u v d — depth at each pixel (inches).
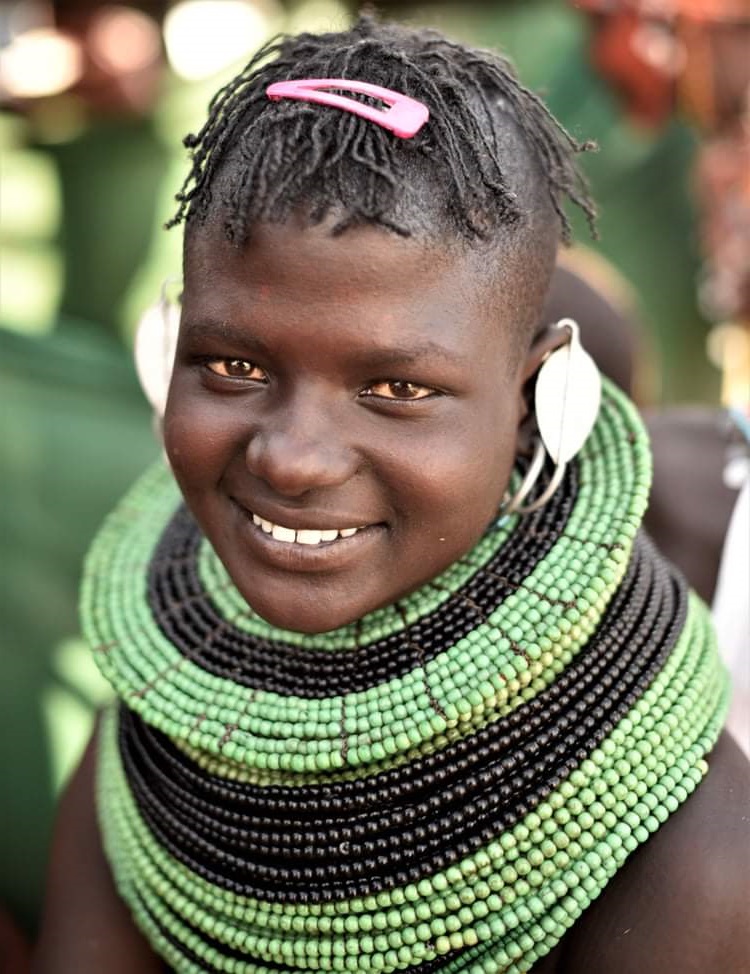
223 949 40.7
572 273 55.9
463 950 37.5
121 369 78.7
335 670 39.3
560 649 37.2
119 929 48.2
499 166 35.1
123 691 41.9
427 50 37.2
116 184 122.2
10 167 125.0
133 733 44.3
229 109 36.0
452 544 36.2
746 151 93.5
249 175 32.7
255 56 37.6
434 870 36.6
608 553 37.9
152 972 48.0
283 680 40.1
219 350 34.4
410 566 36.2
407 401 34.0
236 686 40.6
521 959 37.0
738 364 102.4
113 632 44.0
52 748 77.8
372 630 39.4
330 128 32.7
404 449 34.1
